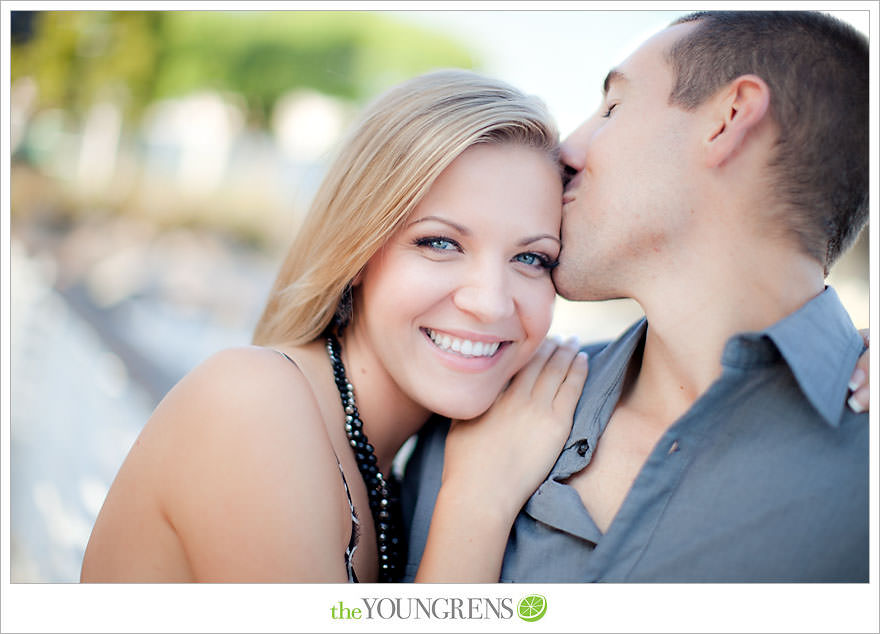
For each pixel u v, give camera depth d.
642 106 1.20
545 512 1.16
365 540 1.31
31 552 2.78
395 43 8.97
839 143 1.12
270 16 9.11
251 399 1.16
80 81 9.47
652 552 1.09
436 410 1.26
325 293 1.34
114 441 3.56
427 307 1.22
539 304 1.27
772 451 1.07
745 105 1.10
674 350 1.19
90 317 5.47
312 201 1.43
